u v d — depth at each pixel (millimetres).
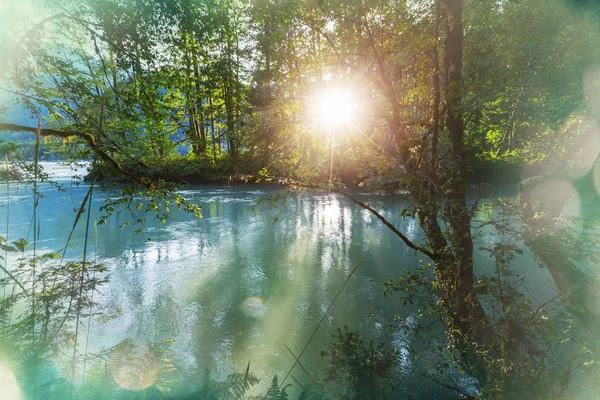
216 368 5336
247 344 6141
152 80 5449
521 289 7121
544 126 5883
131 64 4727
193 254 11539
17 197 20391
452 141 4438
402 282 5418
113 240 13016
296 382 5039
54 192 22250
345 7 4504
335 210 18500
